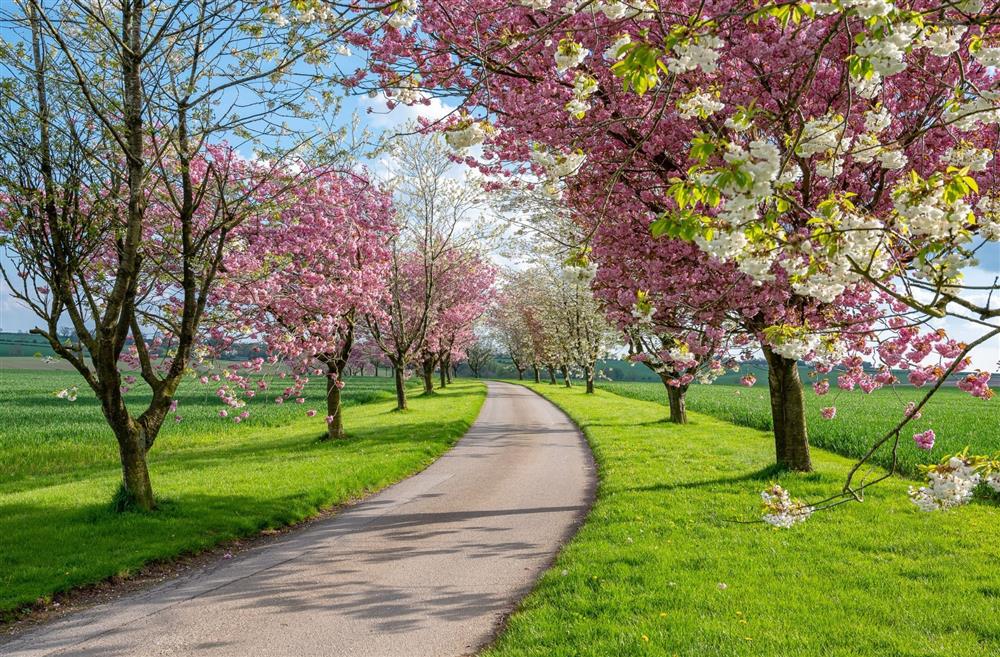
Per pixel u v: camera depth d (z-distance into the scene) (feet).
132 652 20.01
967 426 76.02
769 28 28.99
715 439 65.67
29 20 27.66
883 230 13.64
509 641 19.27
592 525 32.71
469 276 129.59
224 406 127.54
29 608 23.99
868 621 20.36
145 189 36.14
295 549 31.91
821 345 18.61
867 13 11.51
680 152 34.63
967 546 28.53
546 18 32.58
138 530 32.71
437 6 33.94
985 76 28.66
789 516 18.03
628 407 112.68
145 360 37.86
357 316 76.43
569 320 127.85
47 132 31.22
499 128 39.17
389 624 21.61
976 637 19.15
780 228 14.90
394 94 29.73
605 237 38.32
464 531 34.09
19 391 161.99
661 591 22.77
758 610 21.13
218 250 36.96
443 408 111.24
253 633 21.17
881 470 46.80
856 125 29.04
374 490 47.06
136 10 31.14
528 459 58.44
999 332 11.80
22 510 37.32
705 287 35.94
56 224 32.53
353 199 68.54
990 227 13.83
